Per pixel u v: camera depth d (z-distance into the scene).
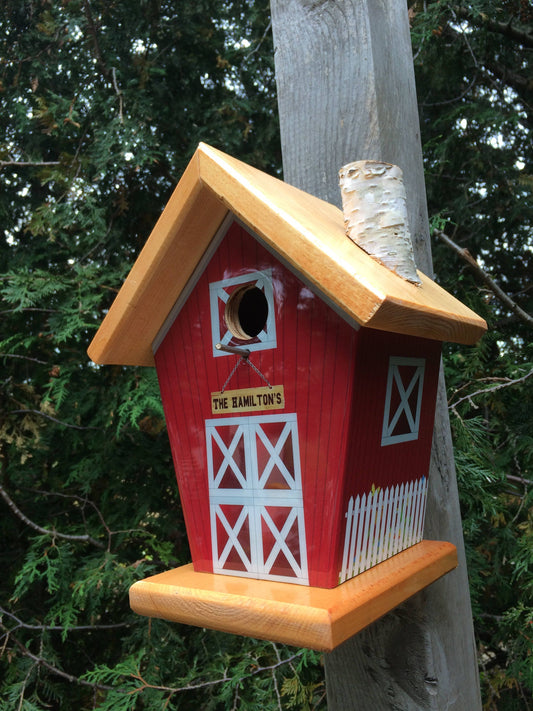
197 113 3.94
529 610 2.59
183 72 3.91
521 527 2.73
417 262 1.54
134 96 3.36
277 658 2.81
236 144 3.92
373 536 1.19
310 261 0.99
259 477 1.20
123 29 3.62
